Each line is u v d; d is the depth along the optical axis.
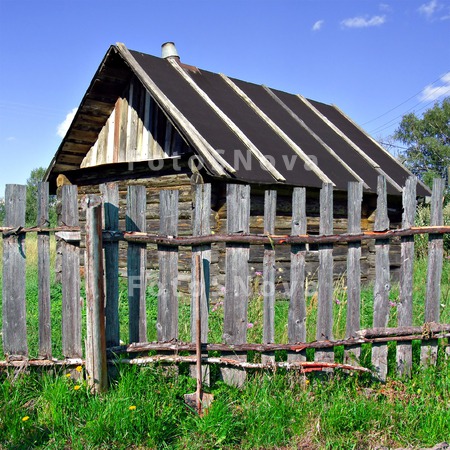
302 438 3.62
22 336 4.16
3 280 4.11
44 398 3.87
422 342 4.72
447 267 10.82
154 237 4.14
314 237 4.30
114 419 3.54
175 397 3.98
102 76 10.03
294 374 4.27
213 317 6.22
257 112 11.32
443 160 45.34
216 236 4.15
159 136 9.79
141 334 4.25
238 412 3.81
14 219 4.09
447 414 3.87
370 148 13.20
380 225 4.51
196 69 11.72
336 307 6.32
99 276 3.96
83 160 11.73
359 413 3.83
